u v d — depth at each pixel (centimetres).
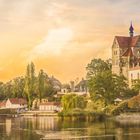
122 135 6500
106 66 14912
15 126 8644
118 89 12494
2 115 14675
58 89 15162
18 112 15112
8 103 15550
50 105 14162
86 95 13162
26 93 15300
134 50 15500
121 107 11175
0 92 15925
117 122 9212
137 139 6047
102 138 6203
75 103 12125
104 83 12256
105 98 12219
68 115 11925
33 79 15175
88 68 14800
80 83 14812
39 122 9894
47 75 15250
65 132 7119
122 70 15350
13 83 15638
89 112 11256
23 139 6319
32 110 14750
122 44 15475
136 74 14875
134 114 10788
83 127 7969
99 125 8375
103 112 11212
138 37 15488
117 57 15338
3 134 6988
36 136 6650
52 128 7944
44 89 15088
